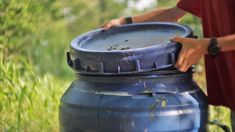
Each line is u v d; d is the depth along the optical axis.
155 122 3.21
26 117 5.80
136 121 3.20
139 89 3.23
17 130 5.47
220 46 3.15
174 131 3.26
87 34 3.78
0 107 5.88
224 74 3.43
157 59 3.22
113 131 3.23
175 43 3.25
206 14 3.47
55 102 6.32
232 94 3.42
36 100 6.15
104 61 3.24
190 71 3.41
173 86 3.30
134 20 3.92
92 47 3.65
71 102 3.41
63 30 12.88
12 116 5.79
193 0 3.69
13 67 6.43
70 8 15.82
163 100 3.23
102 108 3.24
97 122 3.27
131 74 3.22
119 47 3.54
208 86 3.51
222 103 3.52
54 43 11.54
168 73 3.28
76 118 3.36
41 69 9.47
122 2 16.03
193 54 3.19
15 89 6.09
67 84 7.70
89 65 3.31
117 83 3.26
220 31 3.37
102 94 3.28
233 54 3.31
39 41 8.50
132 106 3.20
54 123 5.78
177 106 3.26
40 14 7.76
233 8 3.27
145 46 3.46
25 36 7.31
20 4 6.88
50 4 9.86
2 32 6.79
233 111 3.52
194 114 3.33
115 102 3.23
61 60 11.98
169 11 3.88
